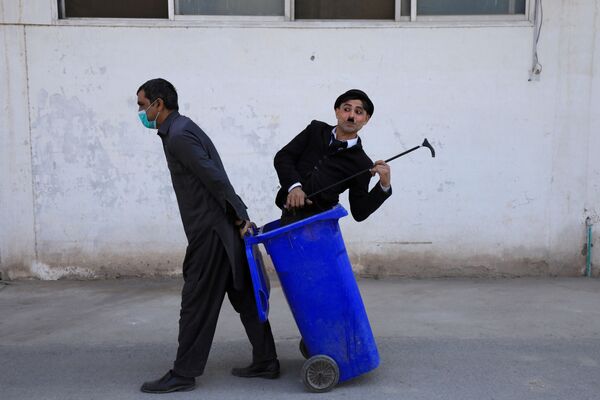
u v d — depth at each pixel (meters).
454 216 5.82
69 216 5.77
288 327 4.66
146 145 5.71
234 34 5.63
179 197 3.54
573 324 4.66
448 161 5.76
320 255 3.43
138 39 5.61
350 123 3.53
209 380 3.78
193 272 3.55
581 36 5.61
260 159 5.77
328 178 3.58
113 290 5.54
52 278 5.84
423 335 4.45
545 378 3.77
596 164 5.75
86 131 5.68
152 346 4.31
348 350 3.55
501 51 5.64
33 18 5.54
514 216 5.82
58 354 4.18
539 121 5.71
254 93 5.70
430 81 5.69
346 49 5.66
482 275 5.88
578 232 5.83
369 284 5.69
